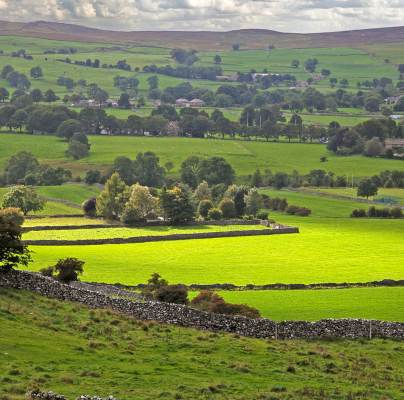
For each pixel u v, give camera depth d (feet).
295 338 444.14
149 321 431.43
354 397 339.98
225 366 366.22
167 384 324.60
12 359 325.62
